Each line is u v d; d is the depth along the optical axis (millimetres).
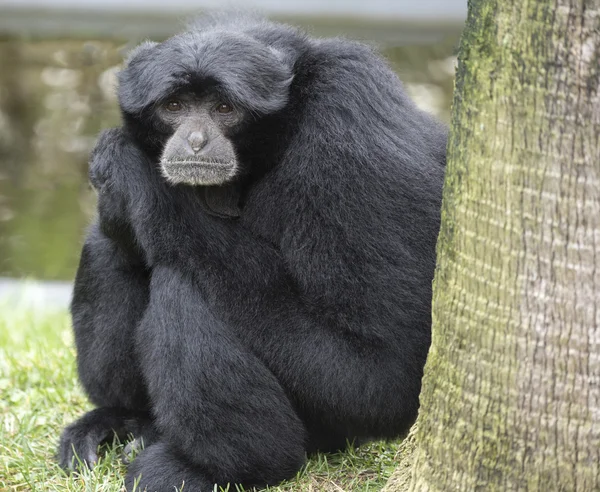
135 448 16328
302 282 14477
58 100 46594
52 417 18406
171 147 15078
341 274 14148
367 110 14508
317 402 14930
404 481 12922
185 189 15180
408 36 41031
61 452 16391
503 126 10102
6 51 45719
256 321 14602
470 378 10820
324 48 15516
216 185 15555
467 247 10688
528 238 10141
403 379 14570
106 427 16938
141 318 15875
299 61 15570
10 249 40188
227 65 15102
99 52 45031
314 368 14516
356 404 14711
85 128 46031
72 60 45625
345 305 14250
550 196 9992
